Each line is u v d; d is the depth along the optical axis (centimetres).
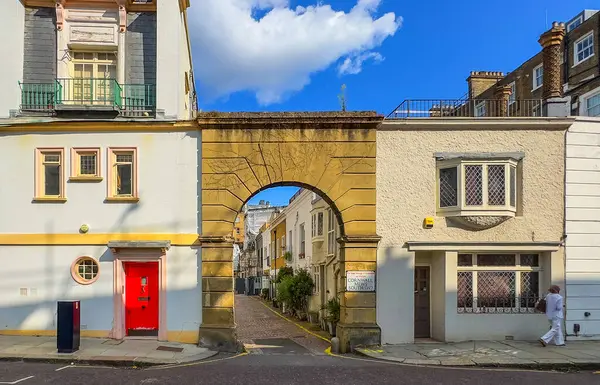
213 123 1299
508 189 1303
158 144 1320
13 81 1341
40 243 1289
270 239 3881
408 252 1310
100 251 1295
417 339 1346
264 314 2673
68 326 1102
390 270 1302
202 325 1259
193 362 1076
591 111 2170
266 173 1310
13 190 1302
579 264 1320
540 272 1341
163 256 1288
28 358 1044
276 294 3045
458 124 1327
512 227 1317
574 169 1341
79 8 1397
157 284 1309
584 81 2302
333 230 1762
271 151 1314
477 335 1295
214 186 1300
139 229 1299
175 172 1314
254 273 5459
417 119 1316
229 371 971
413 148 1338
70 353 1088
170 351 1156
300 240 2586
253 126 1312
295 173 1314
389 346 1246
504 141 1338
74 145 1312
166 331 1273
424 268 1388
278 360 1111
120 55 1389
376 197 1319
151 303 1309
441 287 1320
